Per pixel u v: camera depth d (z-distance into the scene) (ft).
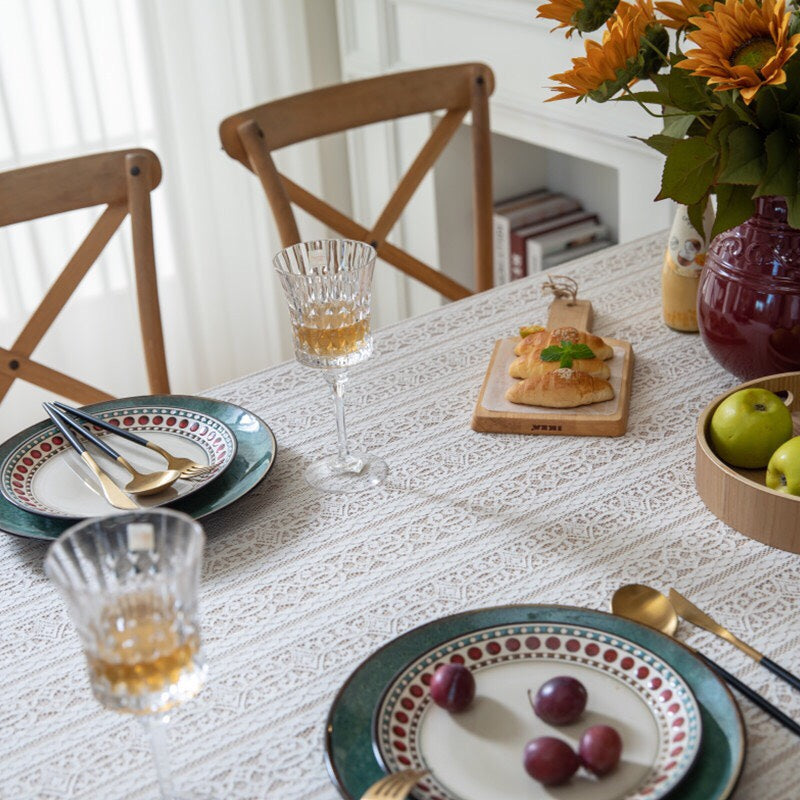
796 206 2.84
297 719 2.43
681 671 2.35
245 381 3.94
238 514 3.16
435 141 5.43
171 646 1.99
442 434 3.51
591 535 2.98
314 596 2.82
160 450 3.40
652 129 6.00
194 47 7.39
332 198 8.69
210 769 2.31
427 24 7.31
